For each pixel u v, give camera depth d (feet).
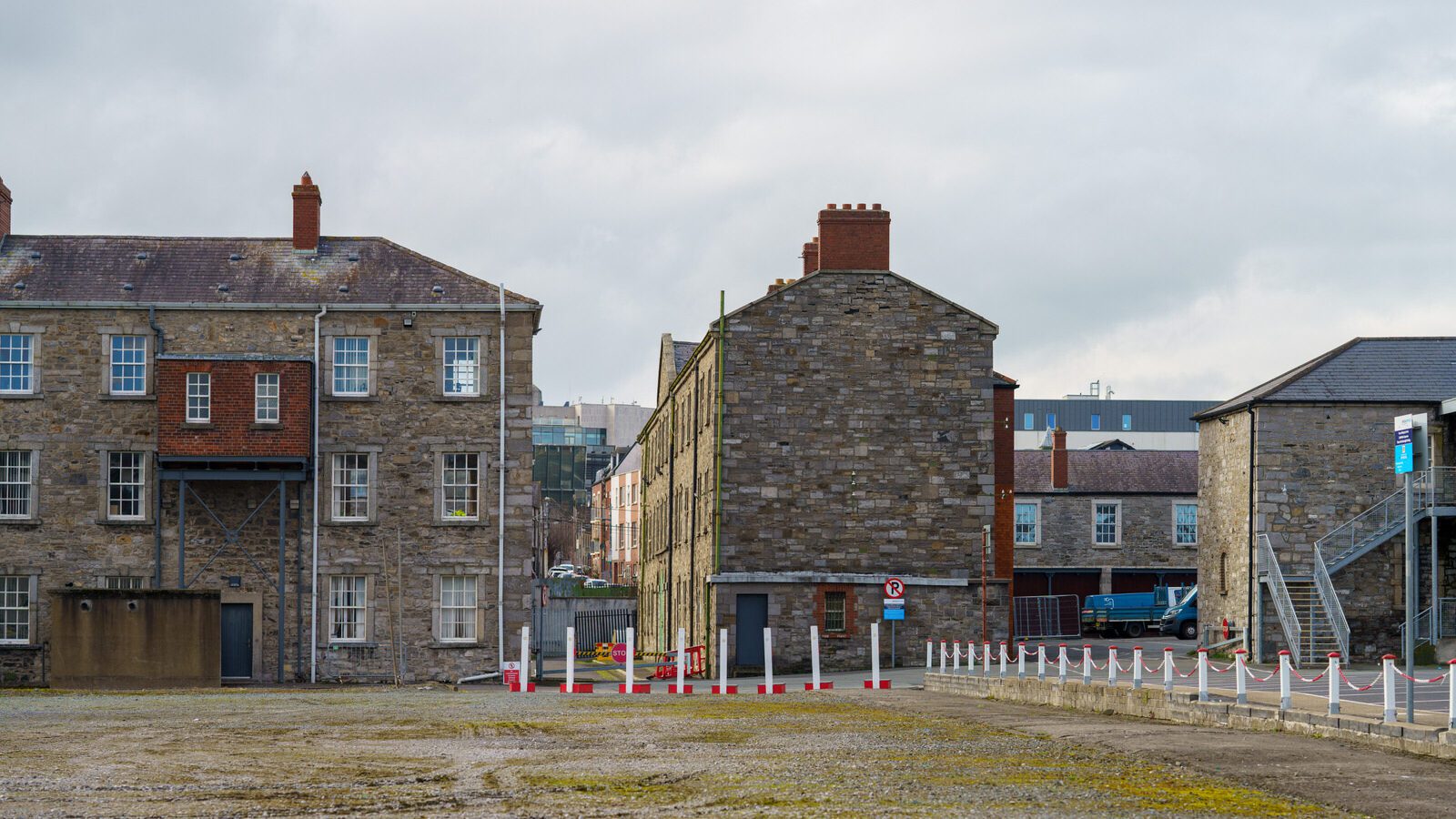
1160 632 209.87
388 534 128.26
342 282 132.05
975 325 144.87
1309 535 145.79
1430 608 144.56
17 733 69.15
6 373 128.26
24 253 133.49
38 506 127.24
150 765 55.98
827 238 145.38
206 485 127.03
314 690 115.24
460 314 130.21
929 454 143.95
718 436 142.31
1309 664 140.77
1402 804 44.78
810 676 136.87
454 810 45.01
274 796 47.91
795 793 48.01
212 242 135.95
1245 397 155.22
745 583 141.18
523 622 128.26
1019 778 51.13
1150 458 228.02
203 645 118.01
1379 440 146.30
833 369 143.95
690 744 64.08
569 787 49.80
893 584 134.10
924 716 79.51
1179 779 50.37
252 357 126.21
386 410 129.08
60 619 116.57
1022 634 198.08
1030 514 221.25
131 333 128.47
